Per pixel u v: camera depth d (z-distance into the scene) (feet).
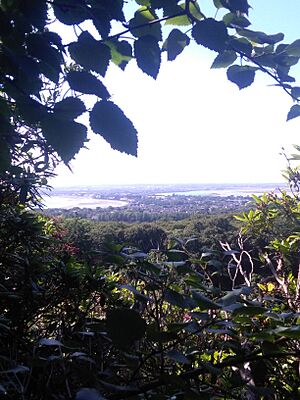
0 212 7.03
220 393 3.18
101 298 5.53
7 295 5.63
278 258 6.93
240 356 3.01
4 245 6.70
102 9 2.09
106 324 2.51
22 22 2.01
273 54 2.38
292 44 2.35
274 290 5.96
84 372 3.27
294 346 3.42
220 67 2.48
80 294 5.74
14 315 5.67
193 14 2.45
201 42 2.22
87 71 2.01
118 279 6.19
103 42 2.28
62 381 3.72
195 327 2.78
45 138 1.88
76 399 2.11
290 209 7.29
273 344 2.75
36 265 6.37
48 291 6.03
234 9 2.28
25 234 6.94
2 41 2.02
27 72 1.93
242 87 2.47
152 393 2.78
